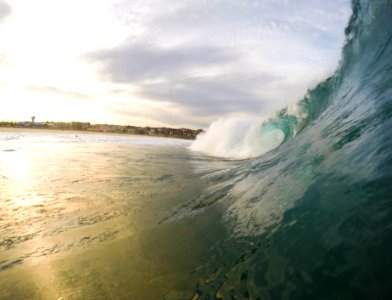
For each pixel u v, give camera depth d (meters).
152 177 7.97
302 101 10.40
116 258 3.04
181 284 2.30
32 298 2.52
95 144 20.88
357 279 1.52
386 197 2.00
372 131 3.20
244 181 5.17
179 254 2.85
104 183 7.16
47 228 4.25
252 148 13.67
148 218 4.32
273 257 2.13
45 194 6.10
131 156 13.54
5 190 6.41
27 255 3.39
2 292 2.66
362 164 2.65
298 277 1.78
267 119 13.09
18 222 4.52
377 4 6.52
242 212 3.50
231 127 17.67
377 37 6.10
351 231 1.90
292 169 4.01
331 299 1.50
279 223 2.63
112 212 4.85
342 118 4.68
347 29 8.01
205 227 3.41
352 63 7.05
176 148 21.44
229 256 2.46
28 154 12.51
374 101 4.05
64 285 2.65
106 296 2.37
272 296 1.73
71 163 10.48
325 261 1.78
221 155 15.28
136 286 2.44
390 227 1.72
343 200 2.32
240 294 1.88
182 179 7.50
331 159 3.33
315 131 5.45
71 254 3.31
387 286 1.38
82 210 5.04
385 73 4.65
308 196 2.81
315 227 2.22
